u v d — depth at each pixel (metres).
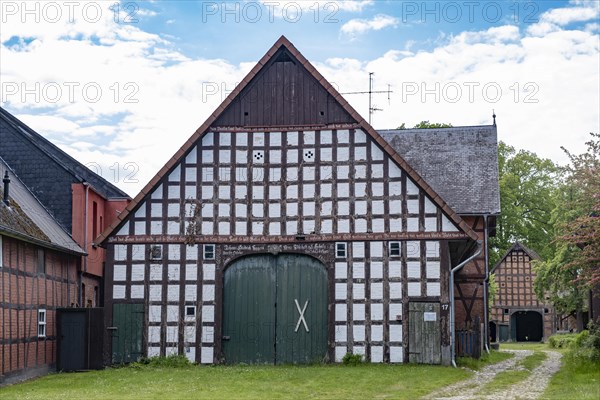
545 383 21.08
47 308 26.58
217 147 26.69
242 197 26.48
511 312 64.50
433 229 25.58
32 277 25.16
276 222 26.30
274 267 26.27
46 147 34.69
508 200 59.03
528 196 61.88
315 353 25.75
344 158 26.23
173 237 26.47
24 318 24.27
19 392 20.00
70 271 29.50
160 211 26.58
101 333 26.38
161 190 26.67
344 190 26.11
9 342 22.88
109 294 26.41
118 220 26.48
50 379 23.50
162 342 26.16
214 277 26.27
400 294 25.50
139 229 26.58
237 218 26.41
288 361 25.84
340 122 26.41
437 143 35.38
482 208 32.59
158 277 26.38
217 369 24.22
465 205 32.75
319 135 26.45
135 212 26.66
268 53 26.83
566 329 66.12
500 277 64.88
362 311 25.59
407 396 18.09
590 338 25.38
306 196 26.28
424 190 25.69
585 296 45.69
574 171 25.11
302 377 21.59
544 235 61.94
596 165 25.05
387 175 25.97
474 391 19.17
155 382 21.09
